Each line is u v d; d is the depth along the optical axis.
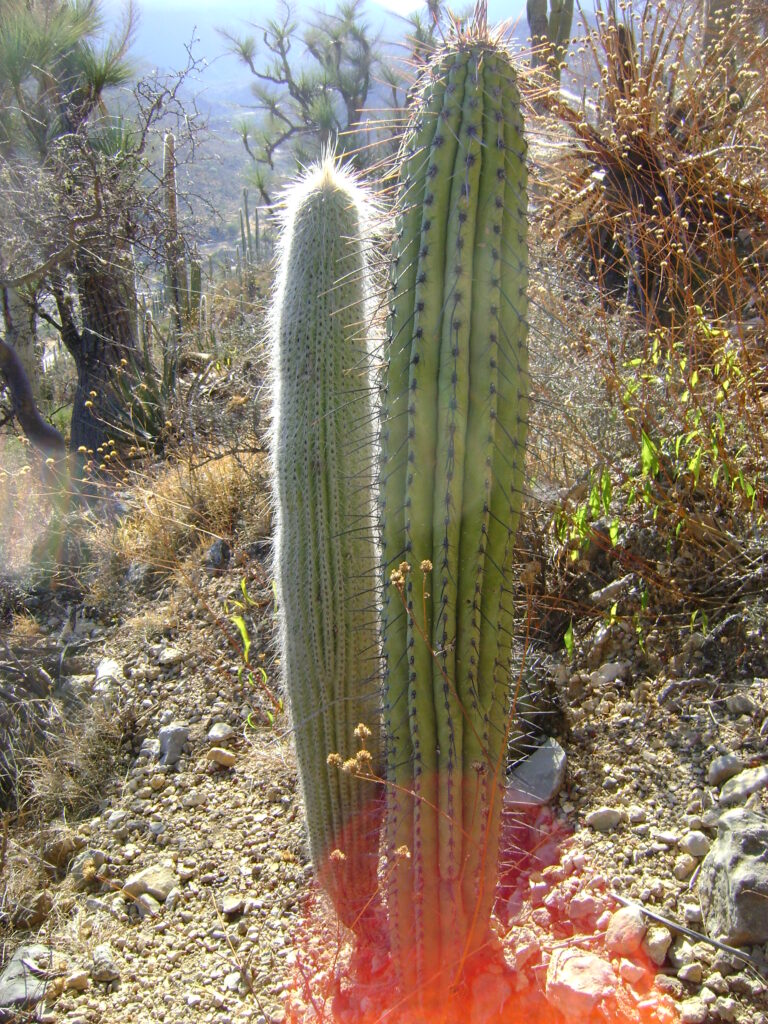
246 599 4.34
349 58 12.81
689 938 2.20
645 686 3.01
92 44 8.13
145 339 7.69
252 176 13.45
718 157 4.33
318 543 2.60
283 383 2.69
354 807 2.62
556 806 2.73
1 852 3.24
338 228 2.66
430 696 2.08
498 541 2.08
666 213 4.42
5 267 7.18
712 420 3.36
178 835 3.26
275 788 3.34
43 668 4.48
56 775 3.72
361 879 2.62
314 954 2.62
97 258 7.01
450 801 2.04
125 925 2.93
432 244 2.03
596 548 3.46
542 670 3.12
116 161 7.45
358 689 2.61
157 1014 2.55
